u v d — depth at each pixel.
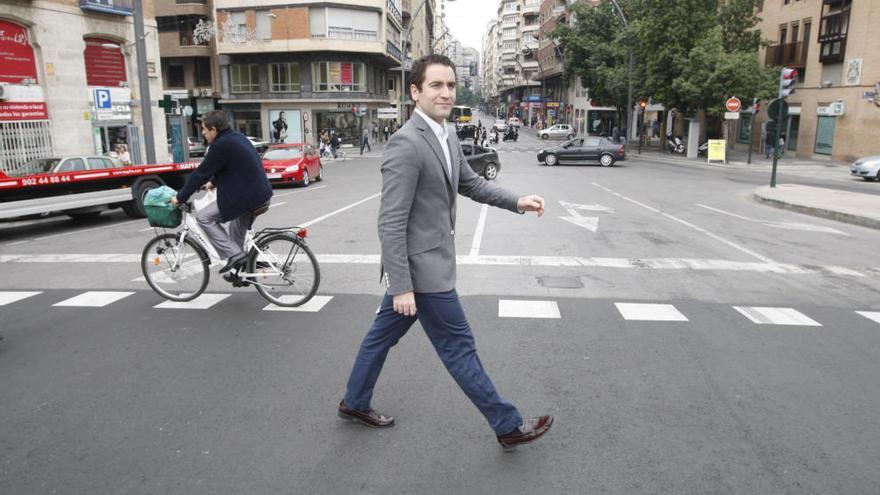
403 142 2.96
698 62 32.41
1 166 19.05
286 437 3.48
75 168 13.31
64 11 20.89
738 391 4.09
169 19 47.69
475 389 3.19
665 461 3.21
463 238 9.88
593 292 6.57
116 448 3.37
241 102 47.59
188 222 5.92
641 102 39.72
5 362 4.66
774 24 36.22
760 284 7.00
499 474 3.09
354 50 45.59
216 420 3.69
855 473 3.10
